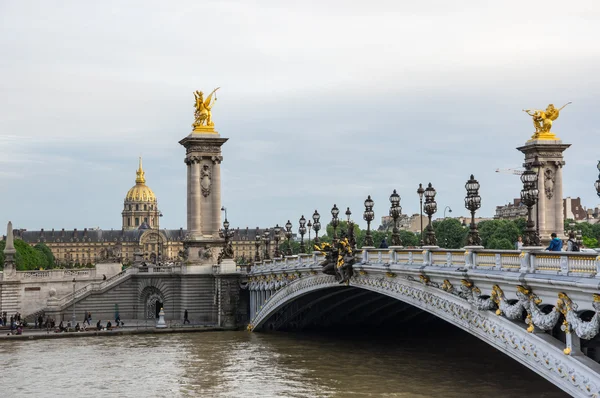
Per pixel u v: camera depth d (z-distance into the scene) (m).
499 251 49.66
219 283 129.25
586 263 40.03
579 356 41.66
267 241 131.88
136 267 138.38
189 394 73.06
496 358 81.06
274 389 73.19
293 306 112.38
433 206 62.94
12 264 139.62
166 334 120.00
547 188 129.50
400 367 78.06
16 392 75.69
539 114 131.62
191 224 141.50
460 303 56.19
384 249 72.00
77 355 97.62
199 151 142.25
